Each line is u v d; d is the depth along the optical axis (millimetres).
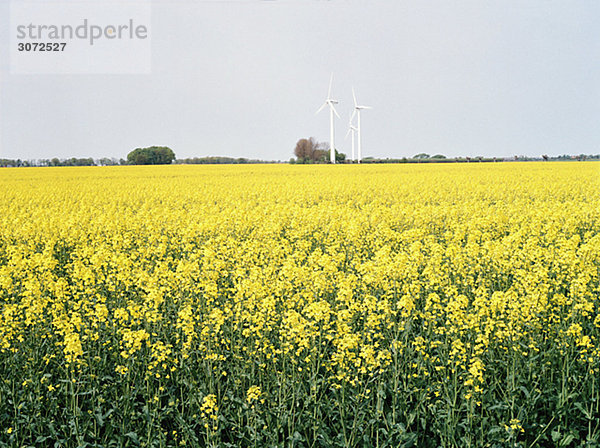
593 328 8898
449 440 6844
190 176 54219
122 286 11391
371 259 13953
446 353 7957
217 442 6934
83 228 19828
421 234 16016
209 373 7914
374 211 20844
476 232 16031
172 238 17031
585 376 7680
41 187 40125
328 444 6836
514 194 29422
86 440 7188
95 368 8156
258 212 21500
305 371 7914
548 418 7301
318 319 8234
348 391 7648
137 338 7633
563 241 12812
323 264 11578
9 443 7133
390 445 6926
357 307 8891
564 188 30094
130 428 7367
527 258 12445
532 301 8352
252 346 8469
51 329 8945
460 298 8016
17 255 12797
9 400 7641
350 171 57719
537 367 7891
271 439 6938
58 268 14000
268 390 7605
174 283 10688
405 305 8367
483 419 6914
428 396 7484
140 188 38188
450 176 42844
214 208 23250
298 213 20031
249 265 13023
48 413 7641
